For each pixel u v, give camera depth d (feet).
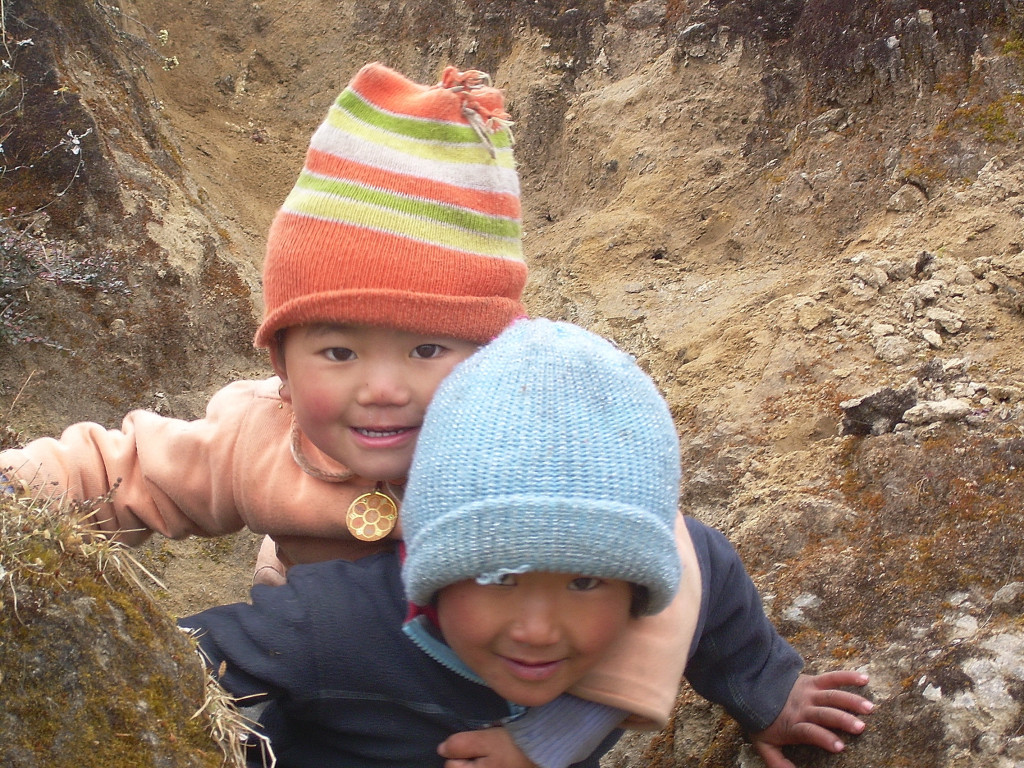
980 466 10.84
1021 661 8.73
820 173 19.85
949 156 17.80
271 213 29.12
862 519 11.09
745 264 20.48
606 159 25.29
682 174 23.18
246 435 8.68
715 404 15.58
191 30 33.06
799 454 13.20
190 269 22.35
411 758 7.23
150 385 20.72
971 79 18.44
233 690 6.94
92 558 6.36
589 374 6.33
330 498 8.34
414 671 7.13
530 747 6.97
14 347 19.45
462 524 6.00
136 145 23.80
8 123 21.65
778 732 8.86
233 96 32.60
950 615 9.45
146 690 6.17
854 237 18.62
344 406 7.64
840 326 15.47
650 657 7.16
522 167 28.27
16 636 5.77
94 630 6.05
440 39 32.12
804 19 22.13
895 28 19.43
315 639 7.02
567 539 5.88
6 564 5.89
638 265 21.77
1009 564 9.68
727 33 24.07
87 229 21.36
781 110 22.13
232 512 8.75
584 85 28.17
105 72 25.03
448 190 7.76
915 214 17.65
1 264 19.49
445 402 6.54
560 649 6.28
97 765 5.78
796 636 10.09
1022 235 15.65
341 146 7.89
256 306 23.04
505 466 6.01
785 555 11.32
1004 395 12.23
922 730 8.51
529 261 24.76
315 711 7.20
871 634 9.68
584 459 6.03
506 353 6.49
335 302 7.38
